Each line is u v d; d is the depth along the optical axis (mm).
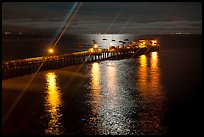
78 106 36594
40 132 28203
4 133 27891
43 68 62406
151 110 35156
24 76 55281
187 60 90188
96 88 47344
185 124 30375
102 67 72688
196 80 54750
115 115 33125
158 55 107000
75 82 51969
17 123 30422
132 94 43219
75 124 30188
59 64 67375
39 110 34750
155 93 43875
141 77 58438
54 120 31391
